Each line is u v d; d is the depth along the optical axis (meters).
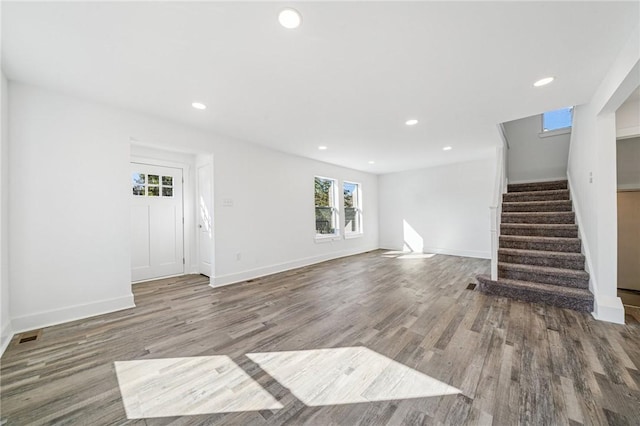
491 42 1.77
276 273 4.53
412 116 3.11
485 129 3.60
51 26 1.58
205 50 1.84
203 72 2.13
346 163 5.94
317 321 2.49
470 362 1.77
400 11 1.48
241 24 1.58
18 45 1.76
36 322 2.32
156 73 2.14
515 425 1.24
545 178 5.20
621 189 3.76
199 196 4.43
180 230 4.36
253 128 3.53
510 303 2.89
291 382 1.59
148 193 4.03
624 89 1.98
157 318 2.57
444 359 1.82
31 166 2.32
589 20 1.55
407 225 6.92
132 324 2.43
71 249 2.52
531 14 1.51
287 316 2.62
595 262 2.65
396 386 1.54
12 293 2.22
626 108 2.91
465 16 1.52
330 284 3.78
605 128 2.48
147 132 3.04
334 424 1.27
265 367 1.75
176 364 1.79
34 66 2.03
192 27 1.61
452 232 6.14
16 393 1.50
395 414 1.33
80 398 1.46
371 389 1.52
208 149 3.66
